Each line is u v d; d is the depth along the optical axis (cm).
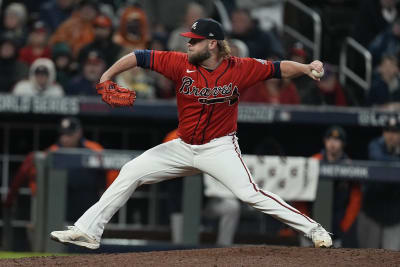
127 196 1970
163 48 4184
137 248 3130
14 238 3466
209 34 1827
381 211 3281
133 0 4506
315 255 1880
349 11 4741
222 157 1906
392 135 3478
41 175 3155
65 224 3198
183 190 3153
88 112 3656
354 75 4319
